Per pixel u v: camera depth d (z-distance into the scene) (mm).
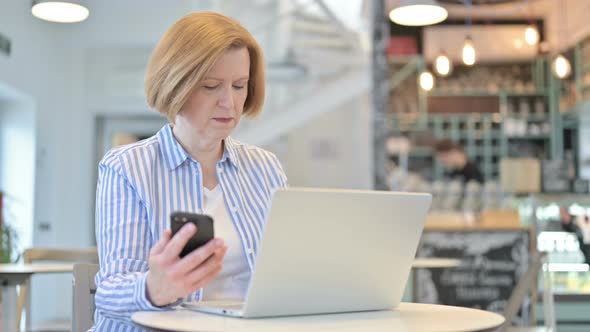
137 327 1637
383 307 1658
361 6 9391
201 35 1661
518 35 10539
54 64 8492
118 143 9031
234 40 1692
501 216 6484
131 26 8539
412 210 1588
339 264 1522
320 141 9695
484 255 6117
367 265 1566
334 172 9688
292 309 1503
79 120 8688
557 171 7164
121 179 1724
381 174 9156
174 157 1794
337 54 9641
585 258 6148
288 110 9711
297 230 1426
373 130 9250
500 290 6086
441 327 1371
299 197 1399
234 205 1829
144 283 1446
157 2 8570
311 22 9602
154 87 1703
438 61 7277
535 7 10117
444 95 10781
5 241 6594
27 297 3850
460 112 10789
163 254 1385
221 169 1857
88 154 8750
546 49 10500
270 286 1441
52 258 4277
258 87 1885
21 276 3736
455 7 10289
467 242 6125
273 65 9609
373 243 1551
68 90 8672
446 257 6109
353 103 9688
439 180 10508
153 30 8555
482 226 6203
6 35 6992
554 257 6184
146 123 9047
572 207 6508
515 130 10734
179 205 1764
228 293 1761
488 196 7387
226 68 1685
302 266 1465
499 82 10820
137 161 1758
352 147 9664
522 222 7301
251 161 1979
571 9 9992
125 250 1662
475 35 10594
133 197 1712
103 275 1631
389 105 10664
